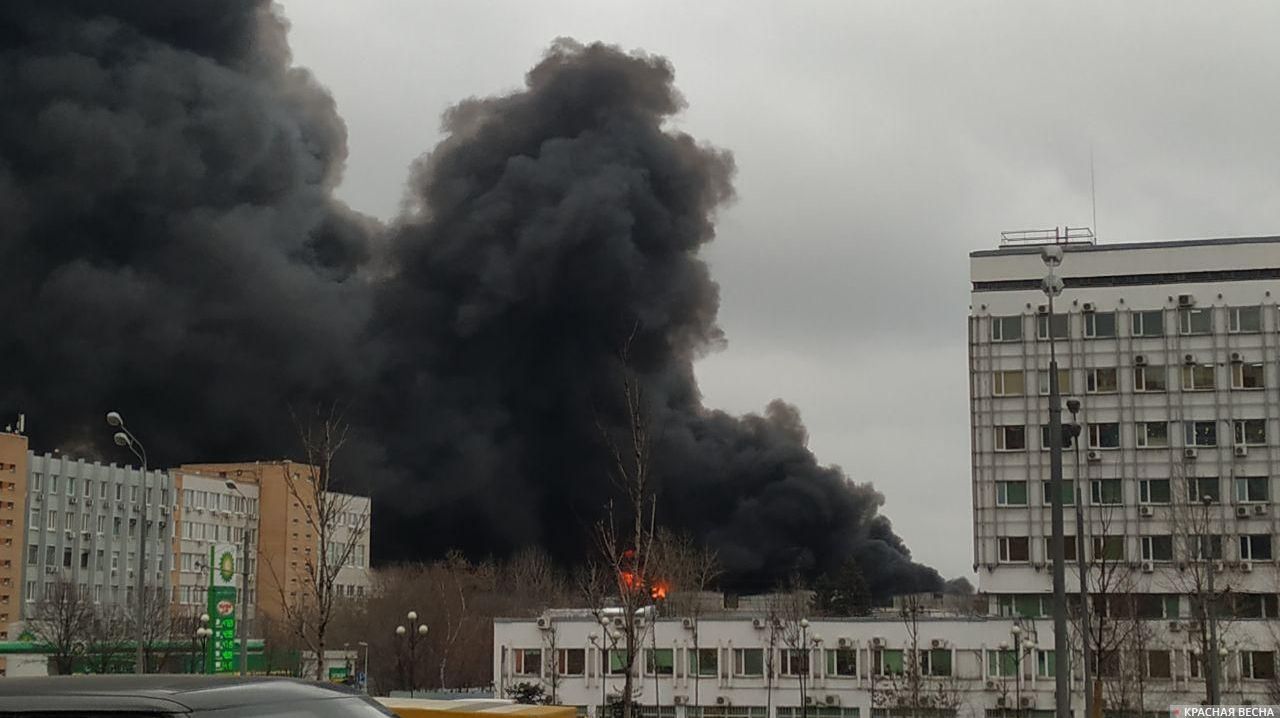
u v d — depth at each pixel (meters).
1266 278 75.69
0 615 108.56
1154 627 64.50
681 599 84.12
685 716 67.00
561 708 12.24
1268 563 73.38
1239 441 74.81
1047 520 75.75
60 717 6.20
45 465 116.25
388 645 95.31
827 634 66.50
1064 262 77.75
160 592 105.31
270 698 6.57
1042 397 76.88
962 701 64.31
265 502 132.50
